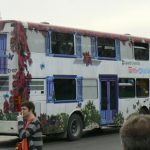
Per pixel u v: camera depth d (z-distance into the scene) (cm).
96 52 1994
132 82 2212
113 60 2094
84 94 1922
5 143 1816
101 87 2019
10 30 1655
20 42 1648
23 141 764
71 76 1858
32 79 1686
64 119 1816
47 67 1748
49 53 1758
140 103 2258
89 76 1952
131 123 263
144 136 257
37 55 1709
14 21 1652
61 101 1805
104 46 2045
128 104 2177
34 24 1703
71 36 1869
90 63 1958
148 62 2330
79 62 1900
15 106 1628
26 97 1652
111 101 2075
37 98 1702
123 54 2161
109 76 2066
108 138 1978
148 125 260
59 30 1809
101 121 2012
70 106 1847
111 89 2078
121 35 2161
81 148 1617
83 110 1911
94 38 1986
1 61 1669
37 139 763
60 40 1814
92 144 1744
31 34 1692
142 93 2280
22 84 1647
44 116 1723
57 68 1794
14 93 1639
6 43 1662
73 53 1875
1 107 1658
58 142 1811
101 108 2016
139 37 2283
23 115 775
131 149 260
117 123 2103
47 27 1755
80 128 1900
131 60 2212
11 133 1628
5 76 1661
